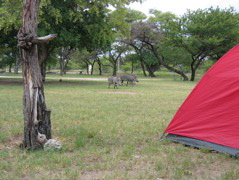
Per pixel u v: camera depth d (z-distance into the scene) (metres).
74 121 7.61
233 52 5.51
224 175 4.04
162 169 4.21
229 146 5.11
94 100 12.48
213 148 5.28
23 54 4.86
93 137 5.98
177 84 28.20
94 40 23.88
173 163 4.50
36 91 4.95
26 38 4.59
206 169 4.35
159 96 15.00
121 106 10.71
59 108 9.84
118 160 4.53
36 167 4.16
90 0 21.45
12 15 18.05
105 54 57.34
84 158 4.66
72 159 4.59
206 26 36.09
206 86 5.62
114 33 26.86
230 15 37.16
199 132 5.57
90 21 22.89
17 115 8.23
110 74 66.81
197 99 5.68
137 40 50.25
